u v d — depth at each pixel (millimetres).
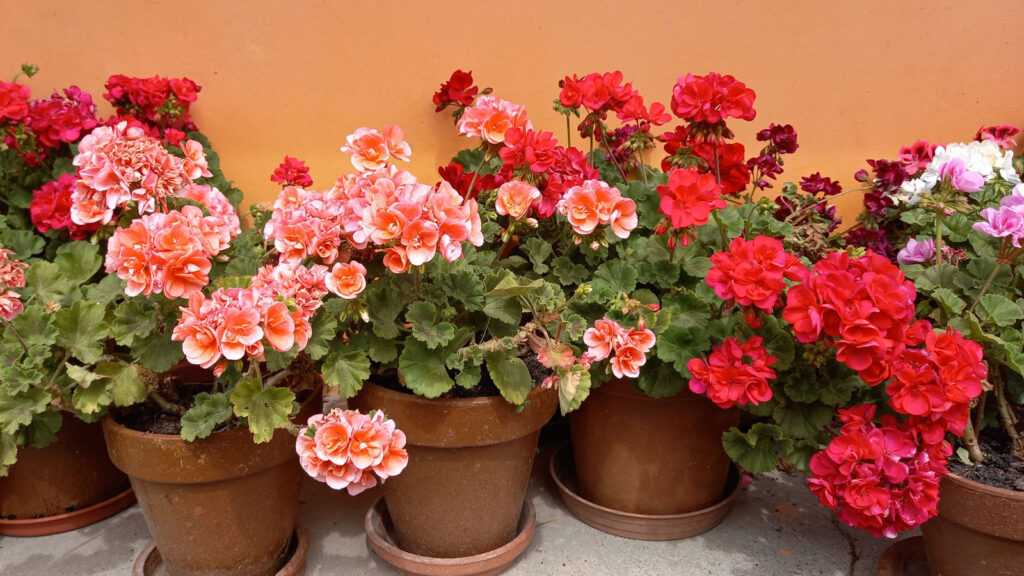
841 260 1580
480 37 2520
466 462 1703
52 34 2410
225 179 2547
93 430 2033
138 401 1661
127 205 1617
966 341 1553
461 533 1787
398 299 1687
